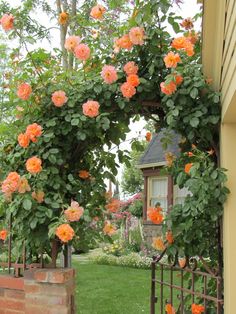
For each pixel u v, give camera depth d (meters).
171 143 3.39
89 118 3.01
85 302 6.20
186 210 2.86
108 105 3.08
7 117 3.70
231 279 2.61
